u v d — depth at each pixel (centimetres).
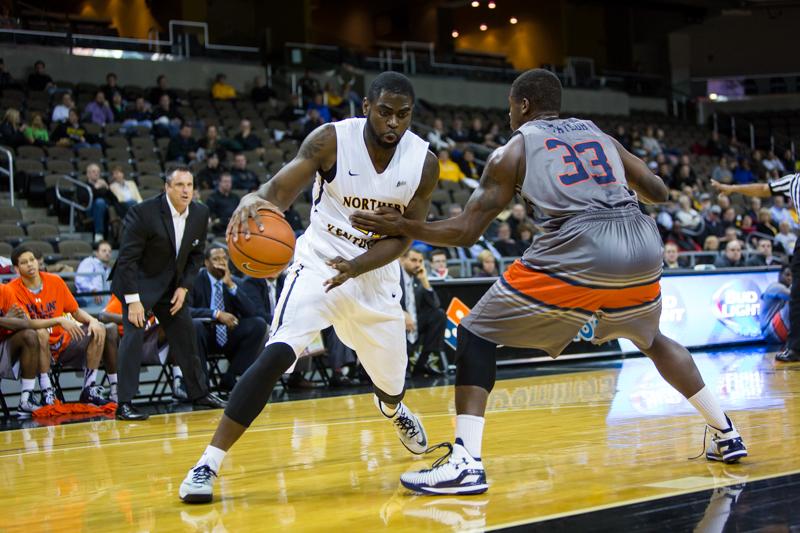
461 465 268
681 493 248
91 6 2277
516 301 277
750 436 353
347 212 297
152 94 1454
